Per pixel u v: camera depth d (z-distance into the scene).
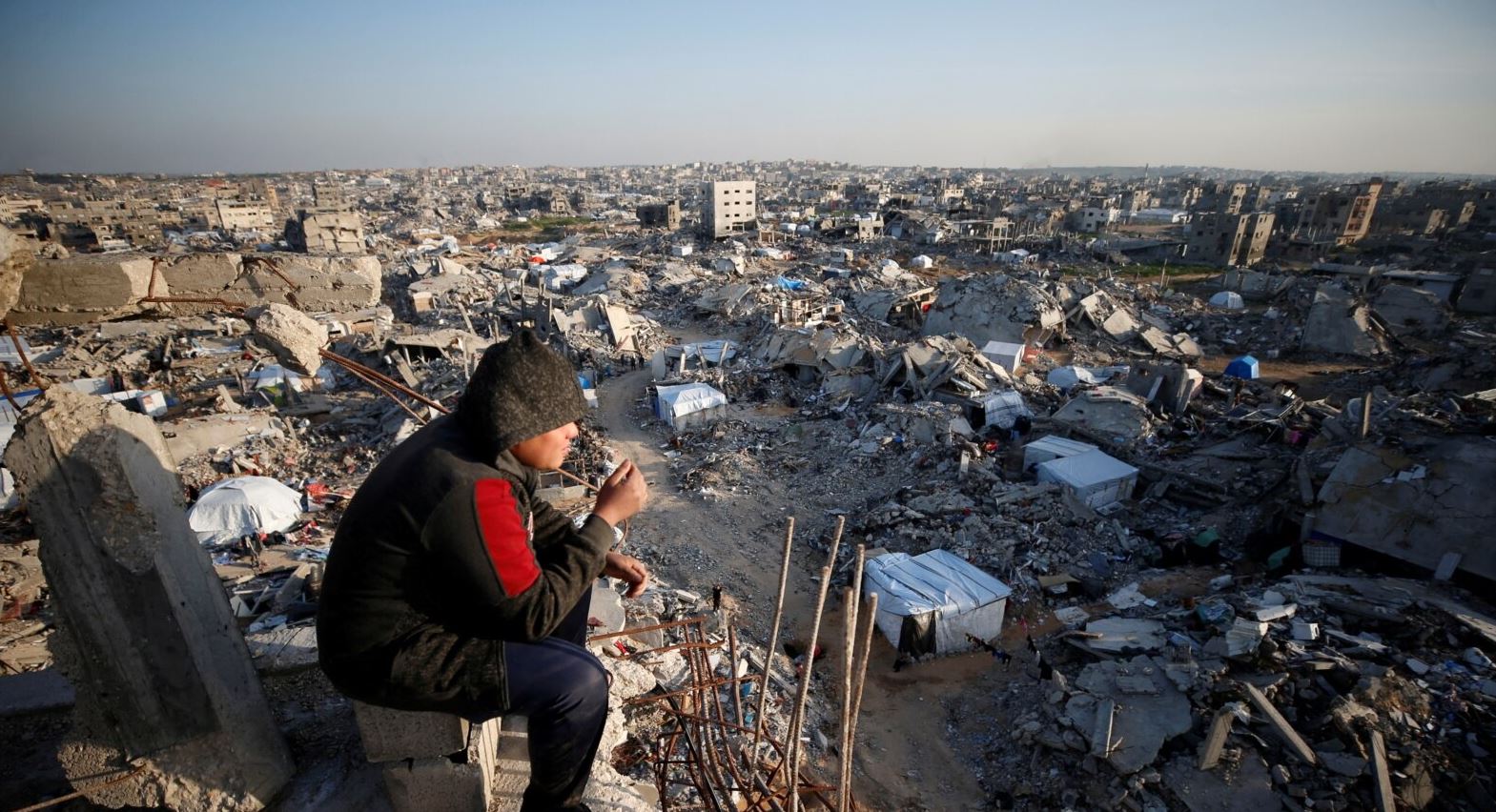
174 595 2.91
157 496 2.89
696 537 22.00
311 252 62.41
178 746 3.09
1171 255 75.44
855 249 85.56
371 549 2.14
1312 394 33.66
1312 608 14.54
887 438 27.22
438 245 88.56
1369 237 78.88
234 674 3.21
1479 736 11.34
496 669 2.43
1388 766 10.92
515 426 2.21
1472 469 15.79
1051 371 36.00
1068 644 15.41
